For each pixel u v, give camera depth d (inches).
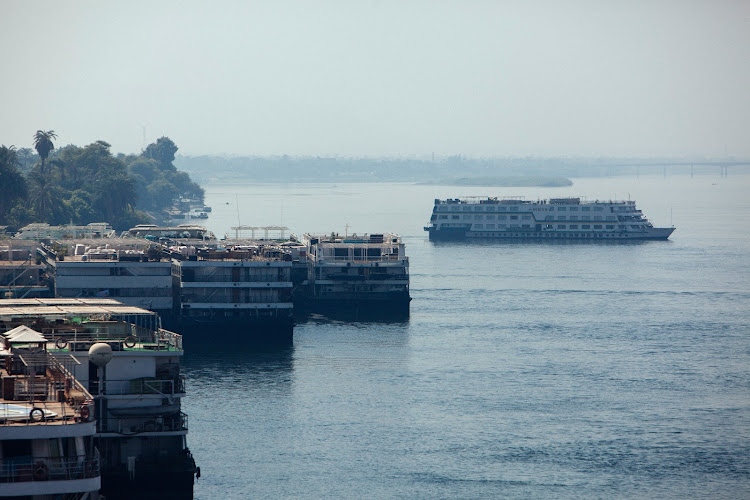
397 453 7741.1
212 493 6860.2
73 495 4463.6
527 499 6958.7
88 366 5866.1
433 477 7283.5
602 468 7559.1
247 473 7219.5
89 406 4485.7
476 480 7249.0
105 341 6067.9
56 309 7037.4
